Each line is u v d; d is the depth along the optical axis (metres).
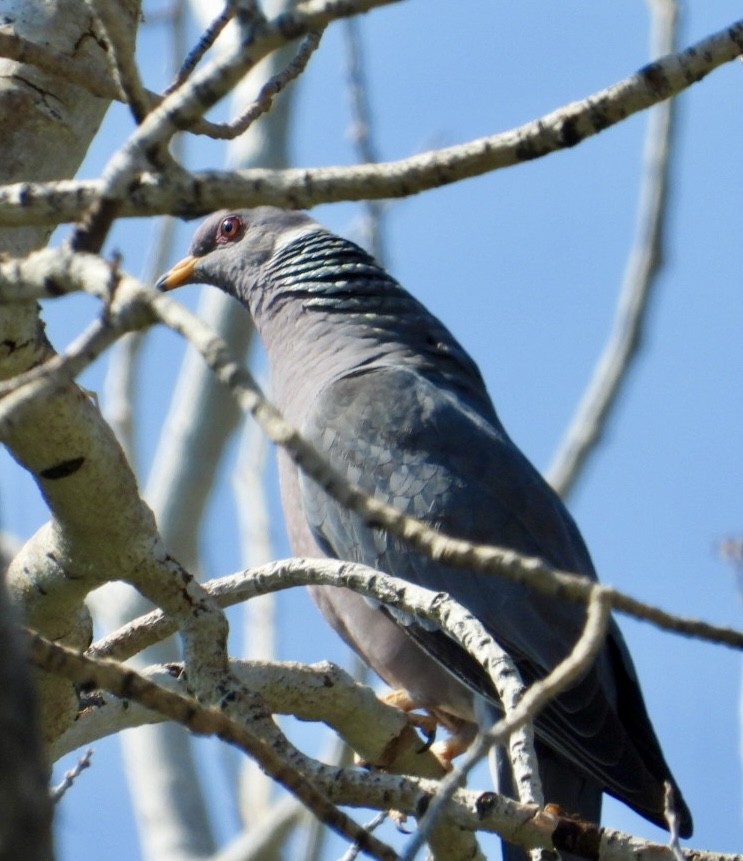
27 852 2.90
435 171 4.93
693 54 5.05
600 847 6.57
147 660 15.25
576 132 5.00
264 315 13.02
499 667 6.40
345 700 8.31
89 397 6.64
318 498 11.40
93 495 6.64
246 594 7.22
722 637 4.64
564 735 10.11
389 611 10.70
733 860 6.71
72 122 7.89
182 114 4.56
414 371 11.89
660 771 10.70
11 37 6.93
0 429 4.14
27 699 3.00
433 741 11.45
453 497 11.11
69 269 4.34
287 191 4.88
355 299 12.50
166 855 14.70
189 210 4.88
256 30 4.49
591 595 4.58
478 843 7.31
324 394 11.80
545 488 11.59
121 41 4.94
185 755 15.32
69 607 7.36
